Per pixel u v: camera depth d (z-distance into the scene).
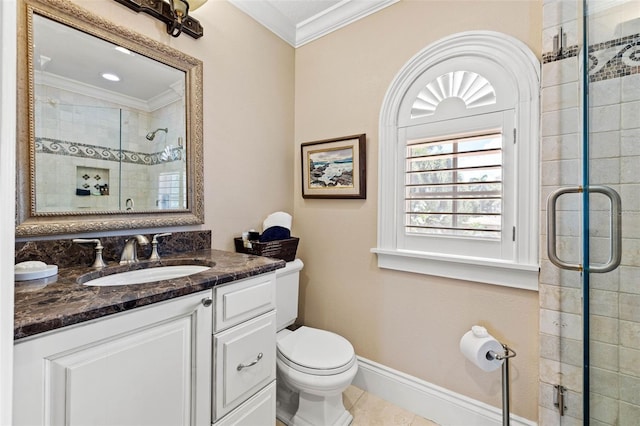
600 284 1.01
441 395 1.47
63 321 0.62
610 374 1.00
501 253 1.33
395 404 1.61
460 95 1.43
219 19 1.57
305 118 2.03
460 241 1.44
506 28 1.30
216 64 1.55
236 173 1.67
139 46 1.23
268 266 1.15
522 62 1.26
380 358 1.68
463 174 1.43
